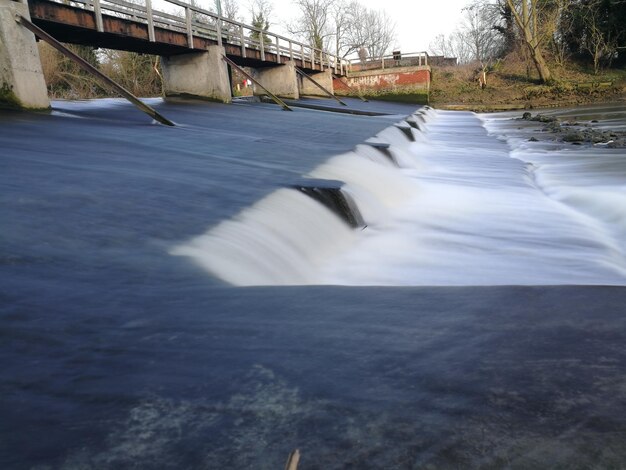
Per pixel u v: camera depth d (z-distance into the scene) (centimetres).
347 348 216
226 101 2208
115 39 1634
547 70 4791
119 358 222
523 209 871
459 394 172
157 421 171
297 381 190
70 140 889
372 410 167
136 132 1095
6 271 346
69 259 379
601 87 4425
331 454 147
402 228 744
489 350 203
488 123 3003
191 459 151
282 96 3191
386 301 270
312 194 693
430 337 220
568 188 1010
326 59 4134
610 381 173
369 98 4469
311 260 568
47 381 204
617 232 762
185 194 605
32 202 502
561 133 2119
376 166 1049
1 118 1002
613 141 1739
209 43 2144
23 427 172
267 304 280
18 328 257
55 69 4025
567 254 641
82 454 156
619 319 222
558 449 141
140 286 329
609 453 138
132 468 149
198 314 271
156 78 4784
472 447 145
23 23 1130
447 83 5356
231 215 543
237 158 902
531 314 234
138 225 477
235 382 193
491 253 646
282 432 160
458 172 1231
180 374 204
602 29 4956
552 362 189
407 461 141
